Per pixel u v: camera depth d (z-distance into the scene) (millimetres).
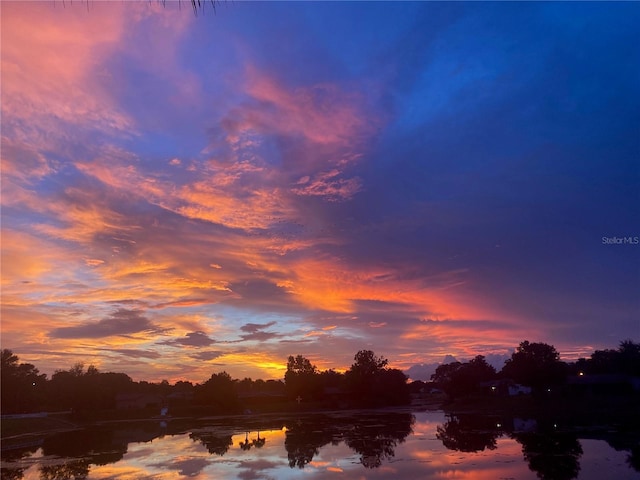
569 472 27203
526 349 85188
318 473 31016
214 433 62031
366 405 123688
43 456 44875
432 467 30922
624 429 44219
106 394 110438
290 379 135875
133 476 32562
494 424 56781
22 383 107500
